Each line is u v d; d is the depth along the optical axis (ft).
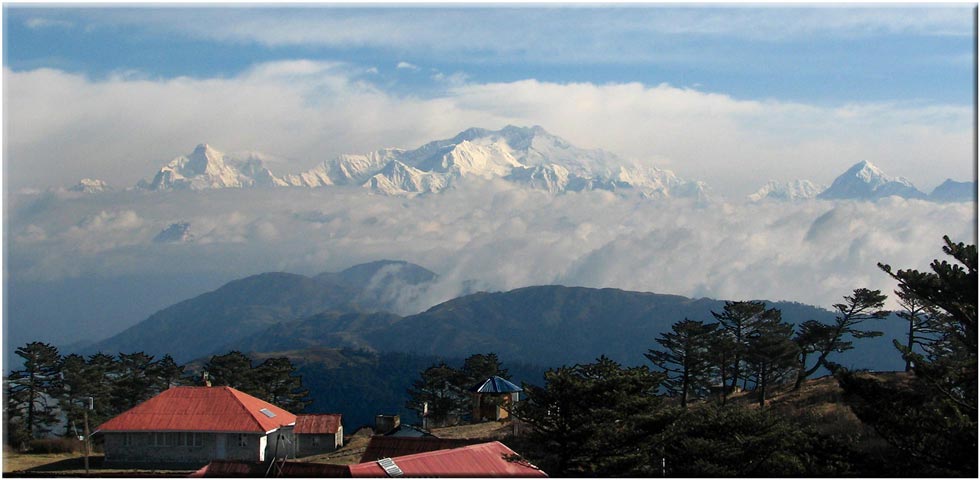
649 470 134.82
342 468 103.09
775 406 222.28
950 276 122.42
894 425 118.52
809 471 124.67
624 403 136.26
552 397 136.87
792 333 260.21
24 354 264.31
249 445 197.67
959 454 112.88
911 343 232.53
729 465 129.90
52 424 264.93
